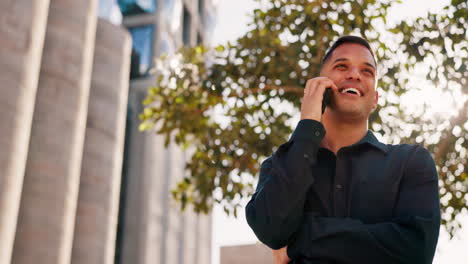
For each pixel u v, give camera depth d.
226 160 6.48
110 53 25.42
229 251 4.17
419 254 1.17
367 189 1.30
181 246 37.06
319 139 1.30
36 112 16.62
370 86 1.39
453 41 5.65
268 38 6.16
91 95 23.73
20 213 15.27
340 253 1.20
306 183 1.24
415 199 1.26
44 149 16.33
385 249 1.18
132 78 35.41
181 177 38.22
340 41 1.45
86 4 19.28
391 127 5.77
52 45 17.61
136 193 33.00
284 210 1.22
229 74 6.33
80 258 20.39
